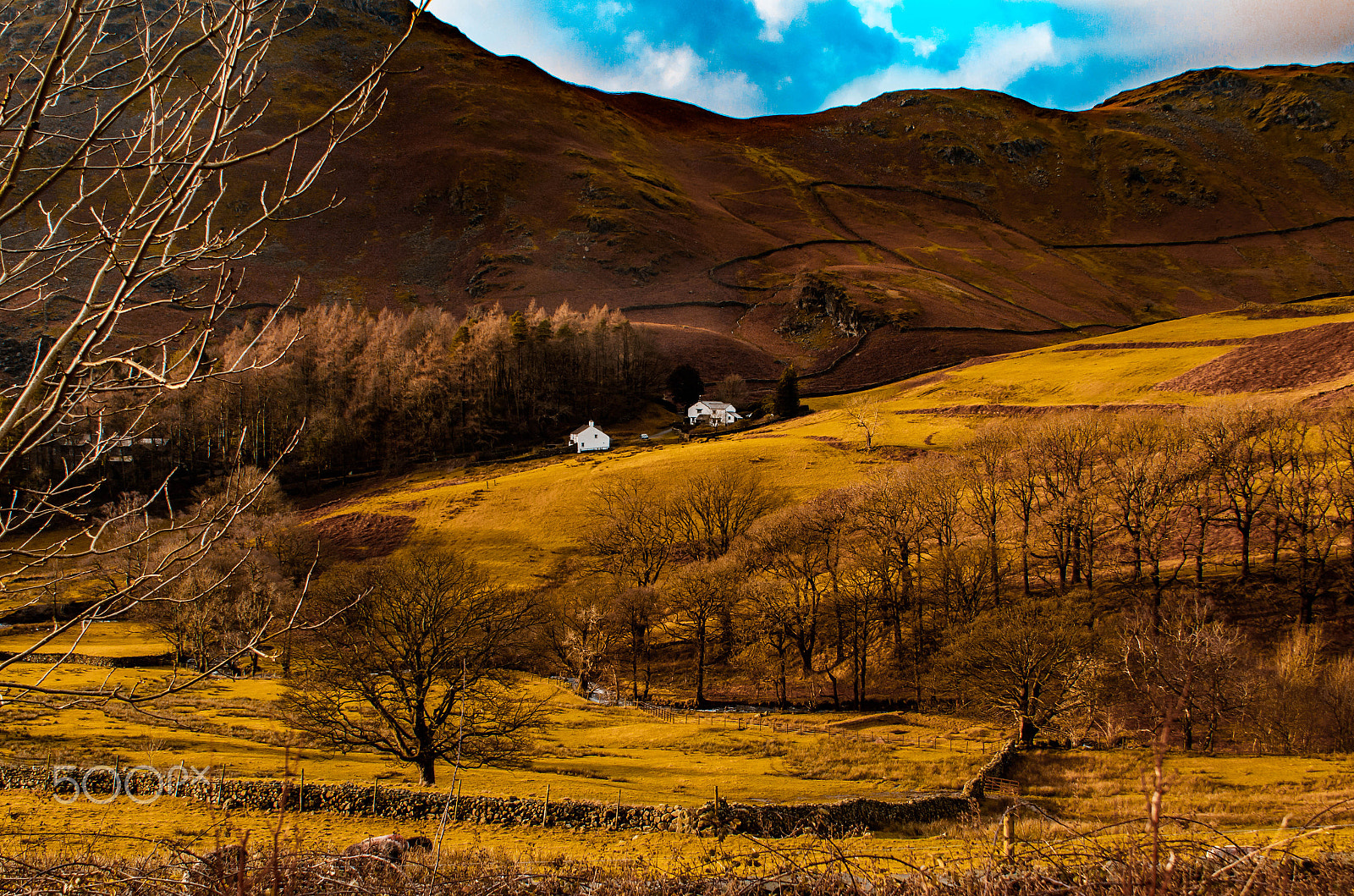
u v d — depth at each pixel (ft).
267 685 187.83
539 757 140.15
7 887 25.13
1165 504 230.27
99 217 19.69
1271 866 26.43
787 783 125.49
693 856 66.69
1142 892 24.58
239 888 23.25
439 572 125.90
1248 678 152.66
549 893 37.50
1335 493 216.33
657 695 230.07
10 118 18.42
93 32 20.27
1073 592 222.69
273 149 20.12
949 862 33.65
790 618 233.76
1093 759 139.54
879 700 213.25
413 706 112.78
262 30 20.26
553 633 230.89
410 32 20.86
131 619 216.95
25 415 18.48
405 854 39.32
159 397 20.54
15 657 18.15
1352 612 191.83
